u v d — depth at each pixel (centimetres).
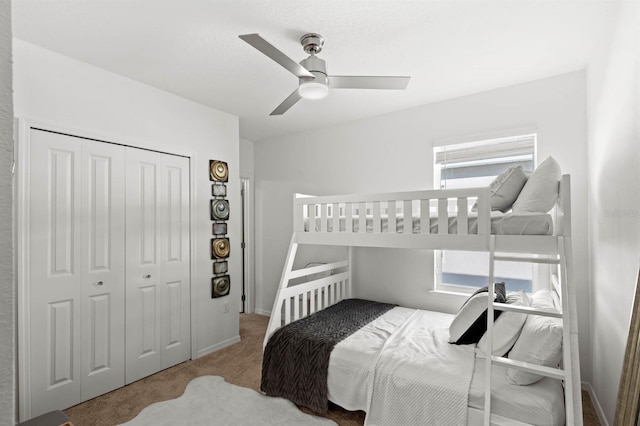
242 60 245
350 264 377
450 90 301
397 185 354
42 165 226
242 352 336
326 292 336
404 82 209
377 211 242
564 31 209
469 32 210
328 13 190
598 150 222
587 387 252
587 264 256
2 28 35
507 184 224
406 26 203
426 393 189
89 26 201
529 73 268
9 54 35
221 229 348
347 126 390
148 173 287
